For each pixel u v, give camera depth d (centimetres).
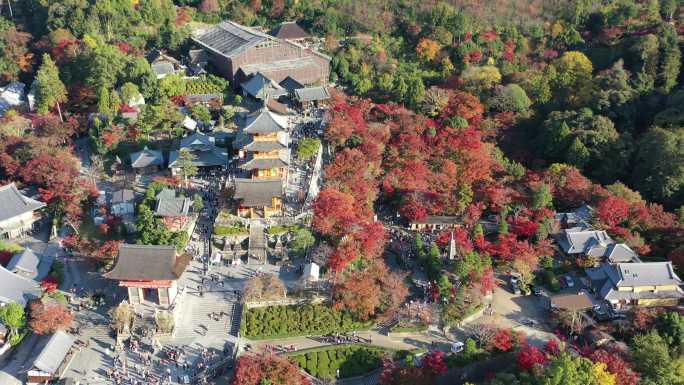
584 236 13100
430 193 13900
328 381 10094
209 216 12925
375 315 11188
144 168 14500
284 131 14612
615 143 16212
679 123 16588
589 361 9562
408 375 9712
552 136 16650
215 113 16738
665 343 10712
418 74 19950
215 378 9856
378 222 13200
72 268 12112
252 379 9312
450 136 15712
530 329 11450
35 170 13512
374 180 14362
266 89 17475
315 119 16800
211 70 19462
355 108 16400
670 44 18675
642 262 12512
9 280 11050
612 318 11656
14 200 13050
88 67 17862
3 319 10369
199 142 14212
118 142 15262
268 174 13800
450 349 10750
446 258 12456
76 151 15850
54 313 10306
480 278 11656
